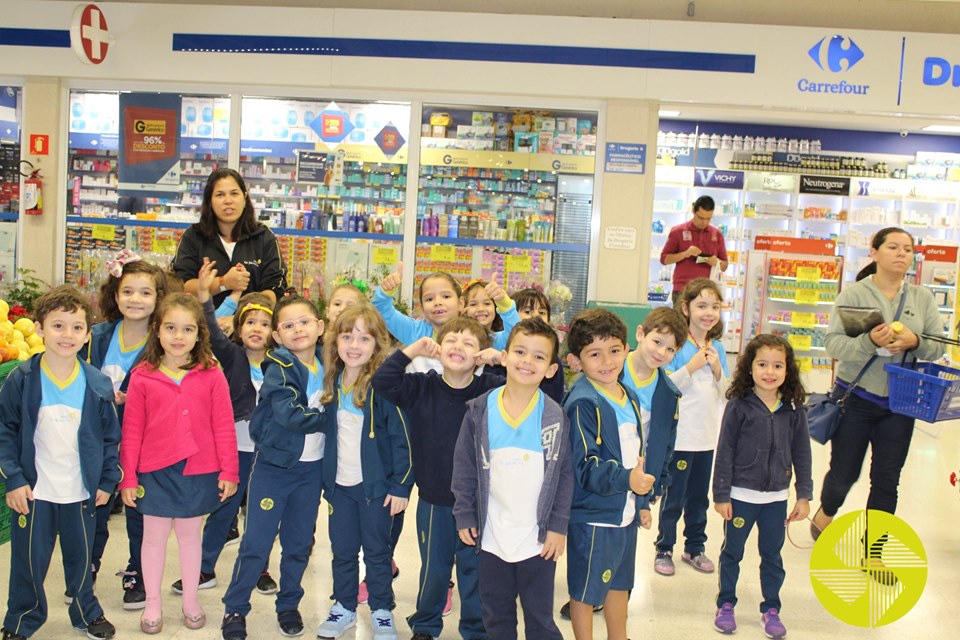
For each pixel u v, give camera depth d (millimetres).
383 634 2848
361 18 6258
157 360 2852
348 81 6297
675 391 2750
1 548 3508
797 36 6160
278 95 6543
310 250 6648
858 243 11023
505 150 6582
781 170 10906
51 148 6516
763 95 6191
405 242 6617
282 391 2777
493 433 2439
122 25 6340
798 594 3504
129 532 3094
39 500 2662
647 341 2926
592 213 6535
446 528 2732
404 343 3328
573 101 6391
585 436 2459
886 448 3717
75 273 6625
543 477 2406
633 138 6324
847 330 3730
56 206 6594
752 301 9031
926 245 9992
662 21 6168
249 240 4238
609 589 2551
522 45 6219
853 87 6191
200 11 6320
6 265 6707
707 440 3637
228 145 6590
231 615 2836
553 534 2391
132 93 6578
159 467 2816
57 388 2686
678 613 3258
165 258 5613
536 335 2373
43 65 6395
